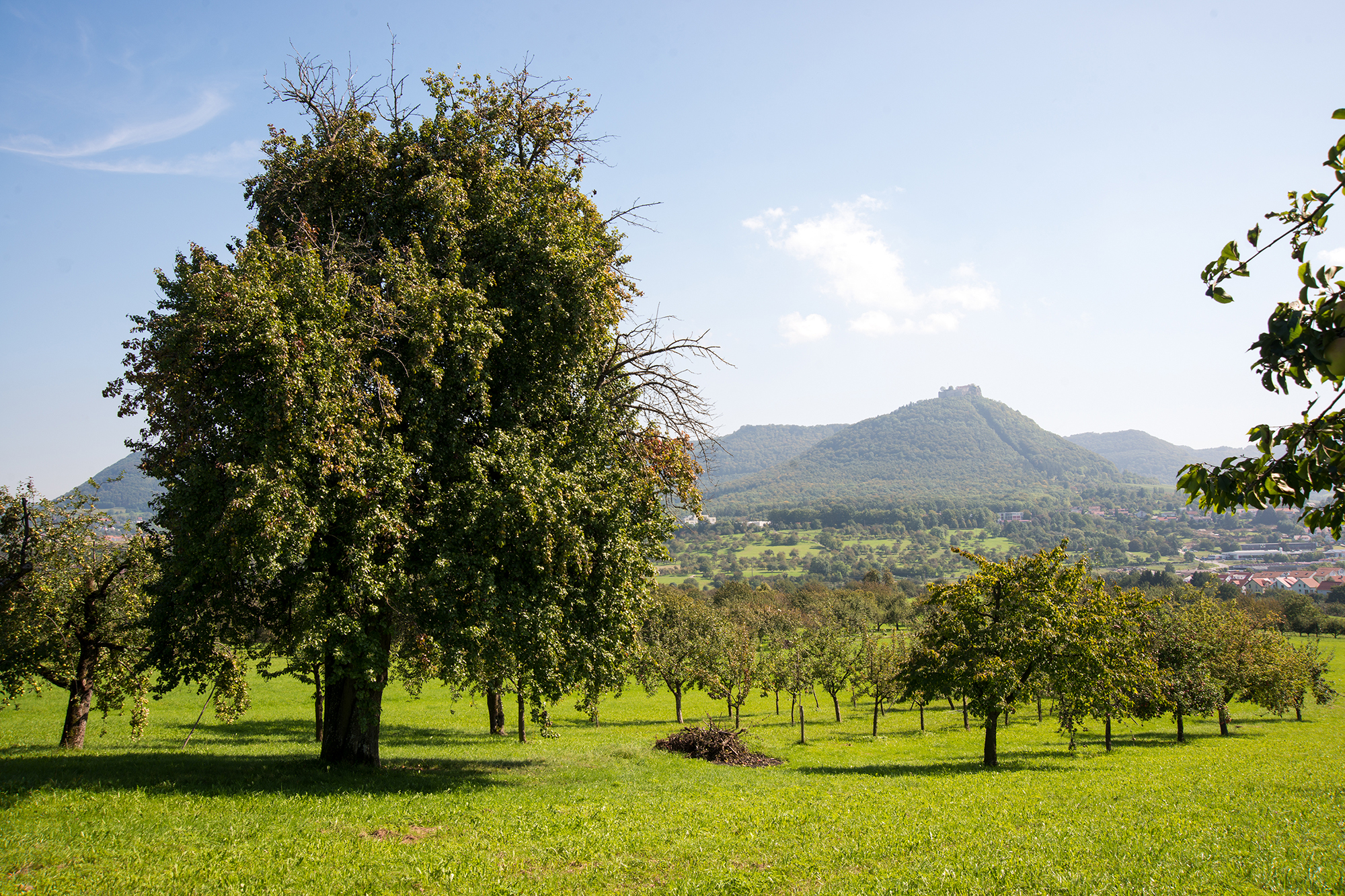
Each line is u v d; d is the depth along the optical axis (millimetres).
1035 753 34469
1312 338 5305
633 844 13086
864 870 11906
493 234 18281
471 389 17203
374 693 19188
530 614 16531
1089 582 29562
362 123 18766
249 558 14750
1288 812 16703
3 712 41406
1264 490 5969
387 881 10609
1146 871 11523
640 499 20438
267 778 16391
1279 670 44156
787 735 43188
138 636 24641
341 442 14977
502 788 17703
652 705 62344
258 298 14383
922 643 30109
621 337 21500
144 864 10539
